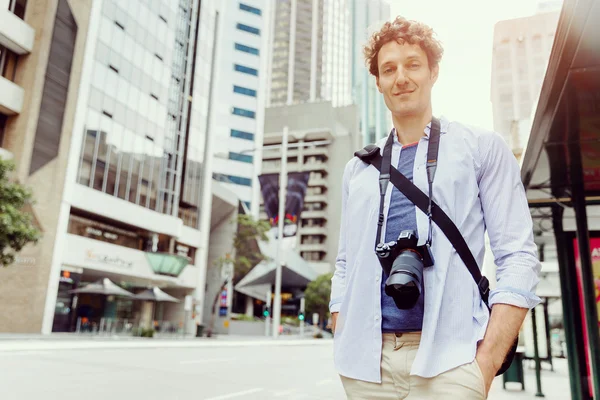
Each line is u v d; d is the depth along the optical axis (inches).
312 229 3321.9
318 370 494.0
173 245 1370.6
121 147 1183.6
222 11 1748.3
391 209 55.1
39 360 426.0
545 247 362.0
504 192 53.6
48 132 973.2
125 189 1192.2
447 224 51.5
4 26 904.3
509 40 2321.6
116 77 1180.5
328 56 5831.7
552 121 158.4
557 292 439.5
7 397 256.7
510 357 47.7
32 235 660.1
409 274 46.4
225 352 690.8
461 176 53.9
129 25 1235.9
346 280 57.9
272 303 2278.5
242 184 2496.3
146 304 1357.0
